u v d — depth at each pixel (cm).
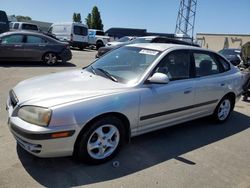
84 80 404
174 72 448
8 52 1168
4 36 1165
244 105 750
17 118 336
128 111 375
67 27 2414
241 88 595
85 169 353
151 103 401
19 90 380
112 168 361
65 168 350
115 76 416
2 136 425
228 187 342
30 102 333
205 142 468
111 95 361
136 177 345
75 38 2411
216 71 534
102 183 327
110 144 374
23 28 2375
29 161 359
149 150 420
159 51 443
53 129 316
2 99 626
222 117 565
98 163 366
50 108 319
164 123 439
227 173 374
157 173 358
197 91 475
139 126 401
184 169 374
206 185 342
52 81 404
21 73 1002
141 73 409
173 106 438
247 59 927
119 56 467
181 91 443
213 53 536
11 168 342
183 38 2916
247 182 356
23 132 320
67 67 1252
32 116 322
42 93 353
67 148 332
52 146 321
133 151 411
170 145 444
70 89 365
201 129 527
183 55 466
